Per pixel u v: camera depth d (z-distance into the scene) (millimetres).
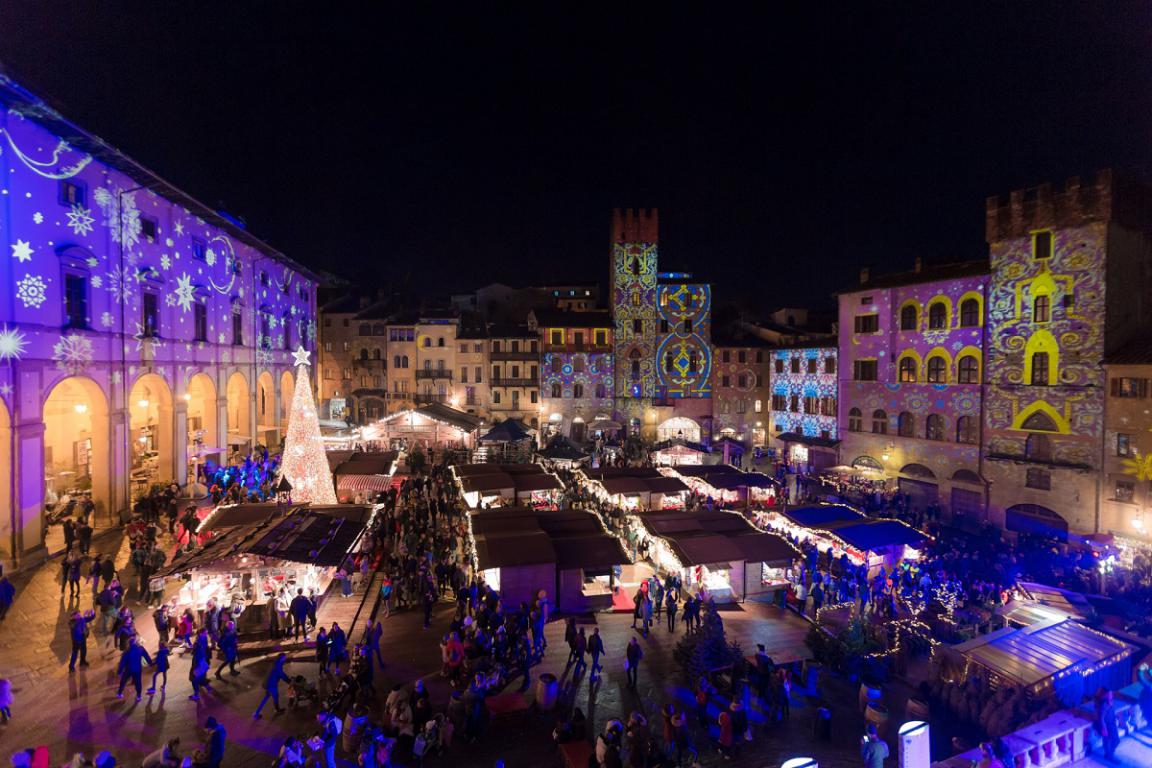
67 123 24766
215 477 33688
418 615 22734
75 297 27328
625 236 63938
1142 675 15750
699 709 16469
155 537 24922
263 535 22062
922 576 25906
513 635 19656
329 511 25875
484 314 74438
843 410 48156
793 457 55344
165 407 34844
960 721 17203
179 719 15633
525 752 15203
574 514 29312
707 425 64312
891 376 44438
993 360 38031
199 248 38219
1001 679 16828
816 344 56188
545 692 16750
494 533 26250
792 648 20969
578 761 13938
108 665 17906
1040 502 35500
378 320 67375
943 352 41062
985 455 38406
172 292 35062
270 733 15195
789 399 59750
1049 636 18500
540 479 36438
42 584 22969
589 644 18594
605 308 75500
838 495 40469
